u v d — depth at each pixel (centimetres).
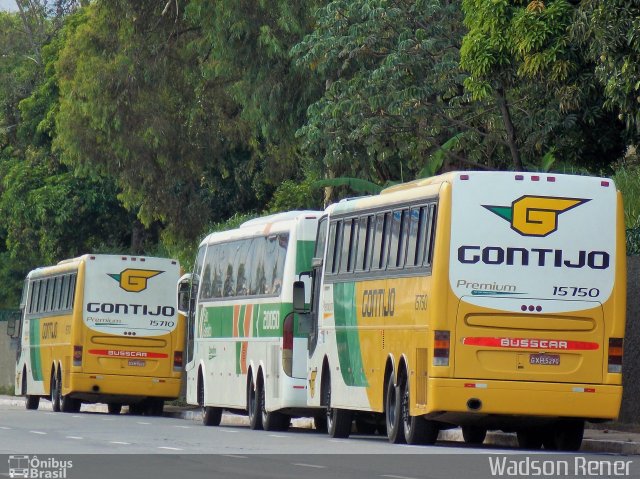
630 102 5906
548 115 6956
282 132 10200
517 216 5025
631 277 6372
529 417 5044
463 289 4984
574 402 4997
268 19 10062
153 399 9675
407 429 5344
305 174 11519
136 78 10988
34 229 14938
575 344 5025
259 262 7325
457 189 5025
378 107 8138
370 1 8306
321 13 8588
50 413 9381
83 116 11256
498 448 5434
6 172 15425
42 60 15600
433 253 5038
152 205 11938
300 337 6788
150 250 14838
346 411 6134
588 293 5038
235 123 11400
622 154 7194
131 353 9506
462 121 8150
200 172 11600
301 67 9700
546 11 6312
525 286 5006
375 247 5706
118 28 11144
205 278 8306
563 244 5041
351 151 8525
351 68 8875
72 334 9488
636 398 6291
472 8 6719
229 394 7662
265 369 7050
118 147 11138
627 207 6969
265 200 13062
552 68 6338
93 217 14738
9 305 16600
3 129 15888
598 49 5953
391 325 5441
